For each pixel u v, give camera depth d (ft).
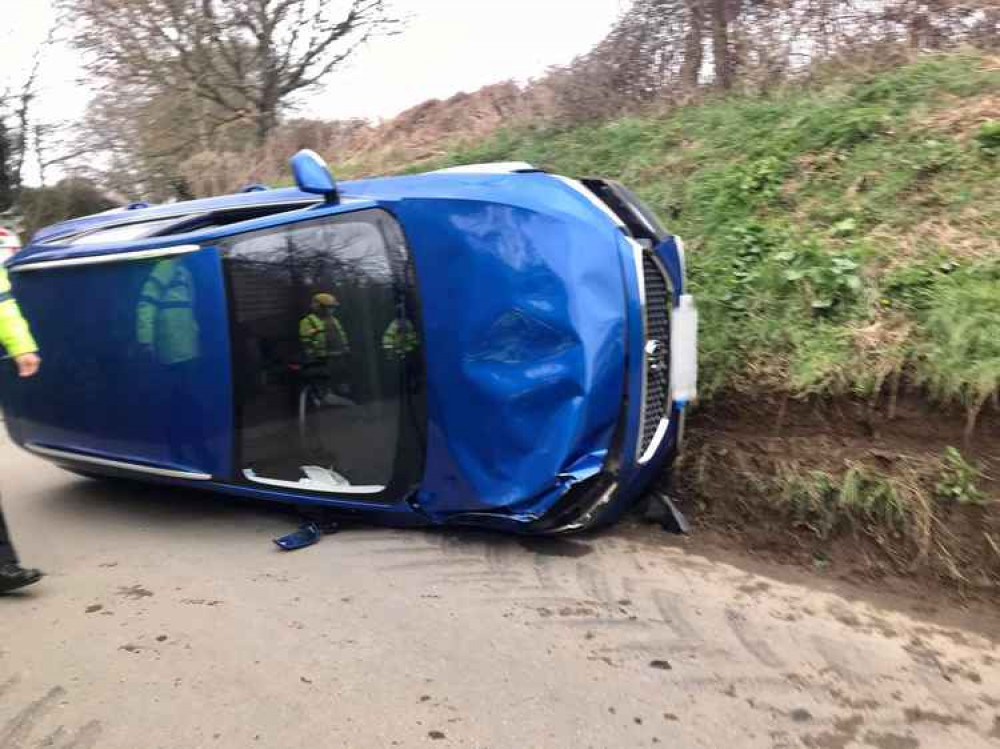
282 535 15.79
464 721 9.80
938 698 10.25
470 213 14.02
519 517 14.24
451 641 11.61
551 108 33.09
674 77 29.45
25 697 10.43
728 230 19.80
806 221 18.81
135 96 58.03
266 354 15.06
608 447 13.94
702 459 16.02
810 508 14.35
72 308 16.17
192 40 53.57
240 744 9.45
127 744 9.46
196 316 14.97
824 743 9.40
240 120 57.31
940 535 13.17
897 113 20.65
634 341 13.71
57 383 16.62
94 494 19.08
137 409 15.67
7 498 19.10
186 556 14.94
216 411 15.06
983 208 16.71
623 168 25.45
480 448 14.16
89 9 53.42
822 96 23.49
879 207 18.08
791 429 15.35
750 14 27.09
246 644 11.62
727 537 15.11
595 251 13.75
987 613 12.29
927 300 15.10
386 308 14.51
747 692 10.36
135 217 17.57
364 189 15.44
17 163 64.64
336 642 11.63
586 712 9.96
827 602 12.76
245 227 15.05
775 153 21.47
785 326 16.35
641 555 14.53
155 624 12.28
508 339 13.80
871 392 14.43
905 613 12.38
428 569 13.99
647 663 11.01
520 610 12.51
